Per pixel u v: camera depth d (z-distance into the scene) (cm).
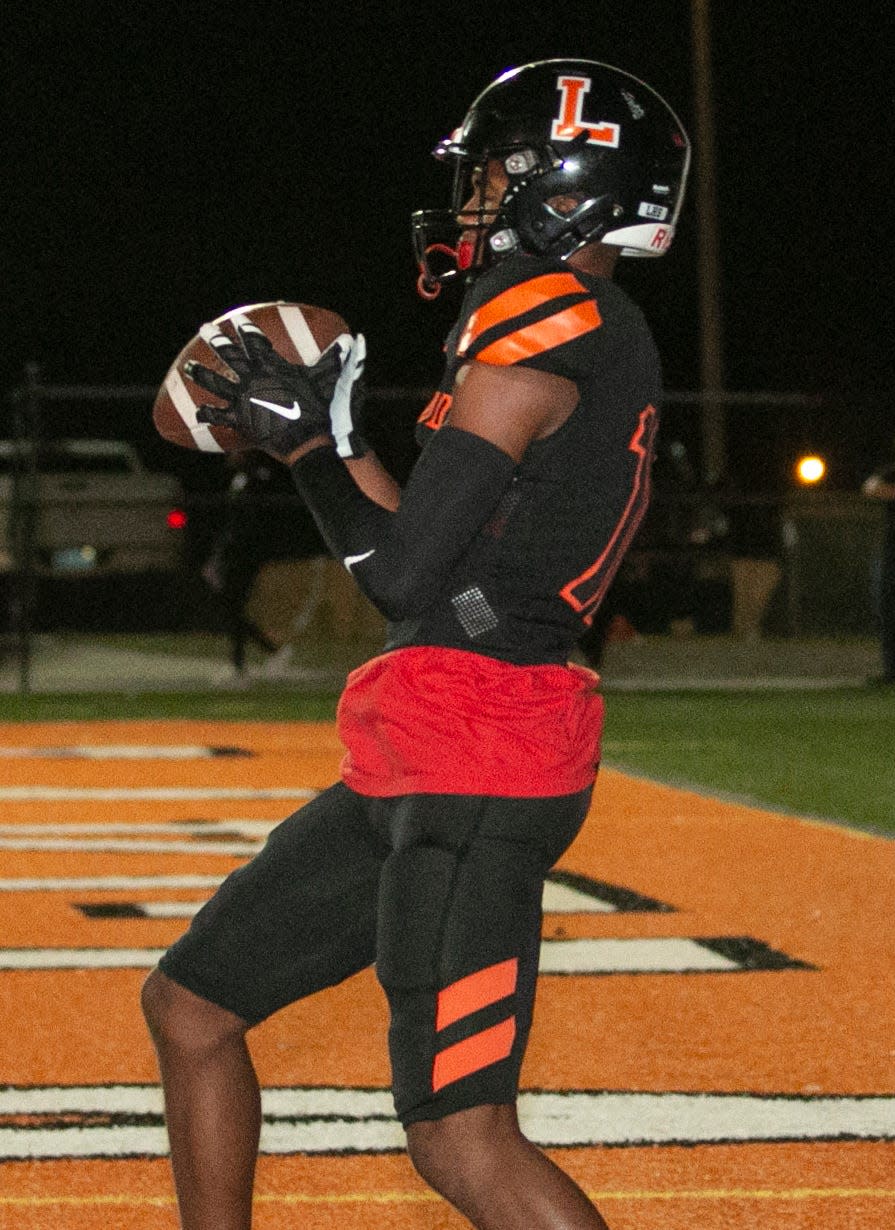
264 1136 970
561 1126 977
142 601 4578
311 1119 998
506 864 614
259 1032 1170
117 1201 880
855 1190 889
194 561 4569
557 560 621
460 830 613
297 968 654
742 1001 1223
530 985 621
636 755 2506
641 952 1359
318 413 630
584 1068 1080
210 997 655
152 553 4194
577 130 647
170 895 1580
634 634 4291
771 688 3422
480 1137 601
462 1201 605
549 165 646
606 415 619
